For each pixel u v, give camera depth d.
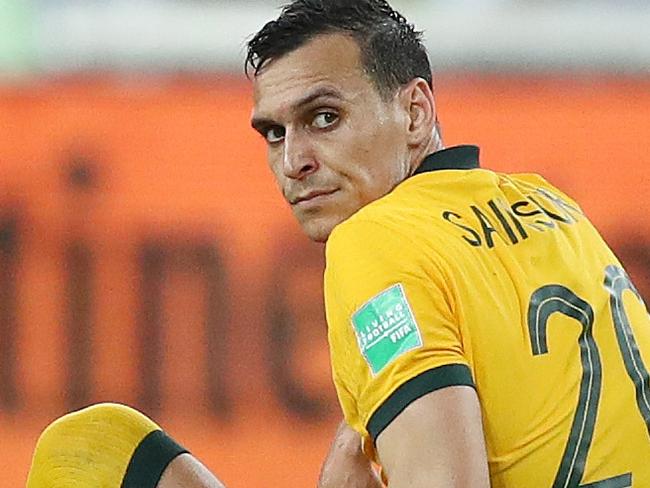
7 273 16.48
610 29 18.66
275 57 7.66
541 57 18.67
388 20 7.82
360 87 7.61
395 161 7.69
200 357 16.42
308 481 16.25
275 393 16.36
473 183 7.58
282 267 16.45
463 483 6.35
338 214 7.66
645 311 7.82
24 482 16.27
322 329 16.38
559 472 6.86
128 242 16.52
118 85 17.62
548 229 7.54
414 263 6.88
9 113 16.64
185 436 16.34
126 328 16.48
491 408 6.82
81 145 16.64
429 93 7.88
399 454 6.52
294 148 7.61
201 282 16.48
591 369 7.11
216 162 16.61
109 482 8.31
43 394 16.41
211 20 19.09
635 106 16.75
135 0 19.69
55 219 16.55
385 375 6.66
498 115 16.77
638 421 7.14
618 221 16.58
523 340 6.97
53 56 19.11
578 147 16.70
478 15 18.89
